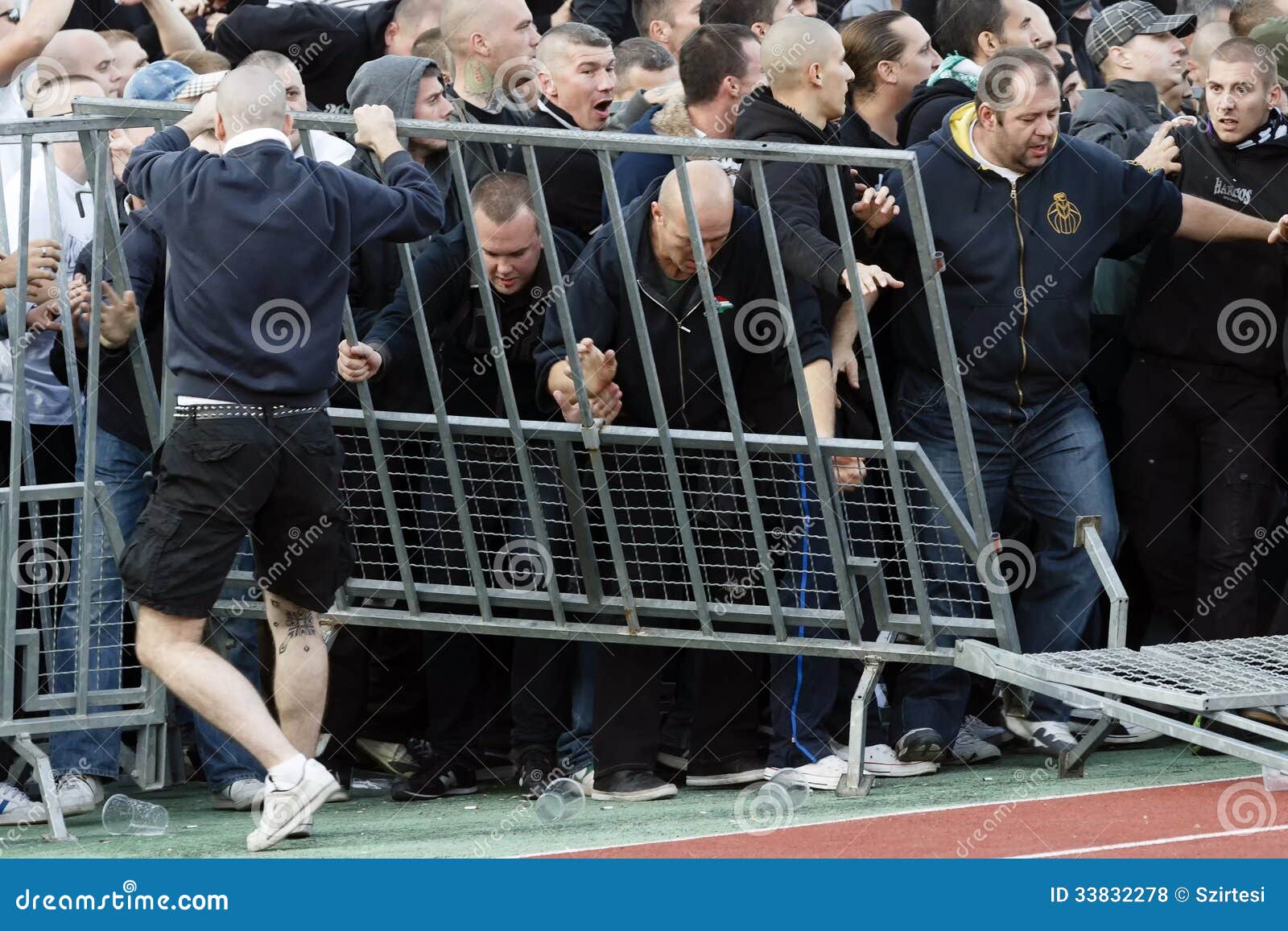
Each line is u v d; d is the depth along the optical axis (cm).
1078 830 1489
